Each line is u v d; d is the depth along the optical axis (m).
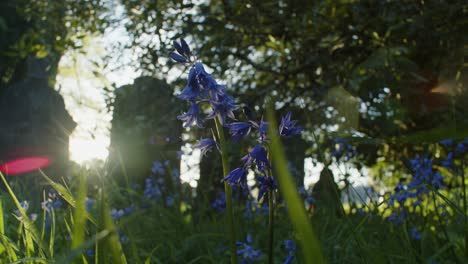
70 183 4.88
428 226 2.83
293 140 6.41
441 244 2.74
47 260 1.67
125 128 6.73
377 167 6.72
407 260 2.31
